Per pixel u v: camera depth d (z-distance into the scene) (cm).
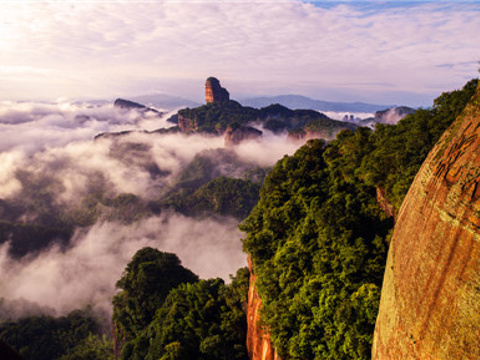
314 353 2675
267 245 4216
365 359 2144
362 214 3322
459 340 1077
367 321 2275
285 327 2977
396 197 2970
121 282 7025
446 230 1219
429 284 1248
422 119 3008
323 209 3372
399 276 1500
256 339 3906
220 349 4406
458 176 1232
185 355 4453
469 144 1255
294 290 3250
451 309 1125
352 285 2770
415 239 1424
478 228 1076
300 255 3472
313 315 2819
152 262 6944
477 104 1328
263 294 3619
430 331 1204
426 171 1520
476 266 1062
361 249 2922
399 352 1381
